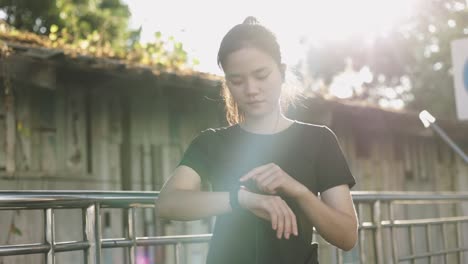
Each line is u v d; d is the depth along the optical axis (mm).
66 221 7129
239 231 2094
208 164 2156
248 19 2125
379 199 4574
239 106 2131
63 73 6797
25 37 6734
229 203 1974
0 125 6680
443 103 20484
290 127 2156
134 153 7852
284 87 2379
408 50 22734
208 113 8586
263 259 2068
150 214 7859
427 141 12695
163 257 7828
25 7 17672
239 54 2020
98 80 7141
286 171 2094
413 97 21500
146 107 7988
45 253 2746
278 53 2057
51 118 7125
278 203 1908
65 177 7199
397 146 11984
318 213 1979
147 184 7938
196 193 2020
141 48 8352
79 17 18734
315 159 2125
